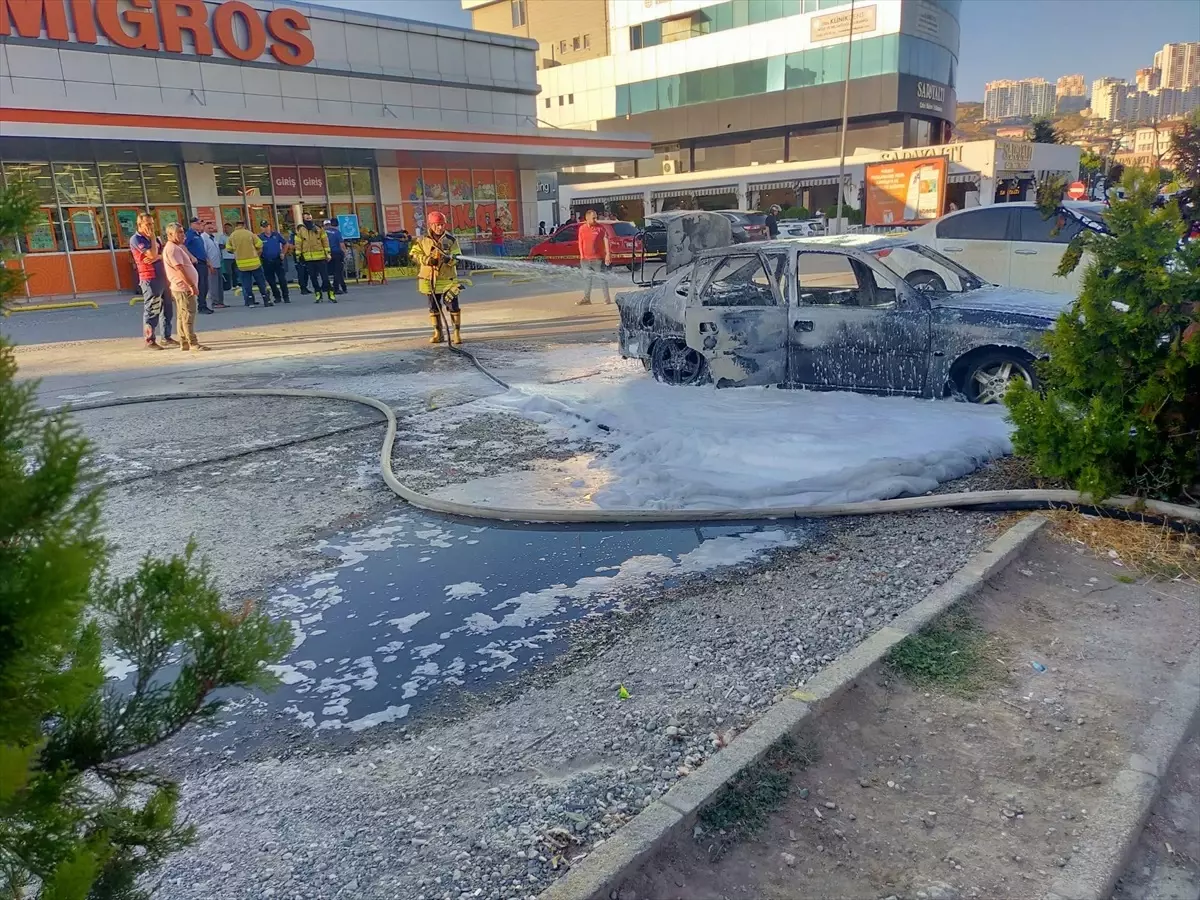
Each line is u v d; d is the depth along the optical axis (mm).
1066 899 2350
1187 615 3941
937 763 2961
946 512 5133
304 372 10891
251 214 26609
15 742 1293
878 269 7395
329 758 3170
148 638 1694
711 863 2512
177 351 13219
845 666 3439
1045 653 3648
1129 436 4762
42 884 1475
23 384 1338
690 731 3168
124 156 23719
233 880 2520
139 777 1738
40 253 22594
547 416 7895
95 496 1346
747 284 8219
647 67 62125
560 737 3193
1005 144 38406
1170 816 2736
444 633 4105
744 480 5715
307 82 27438
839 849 2570
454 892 2414
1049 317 6781
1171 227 4727
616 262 26172
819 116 55000
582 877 2377
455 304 12445
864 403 7234
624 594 4410
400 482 6254
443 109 31219
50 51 22297
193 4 24516
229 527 5566
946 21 55000
